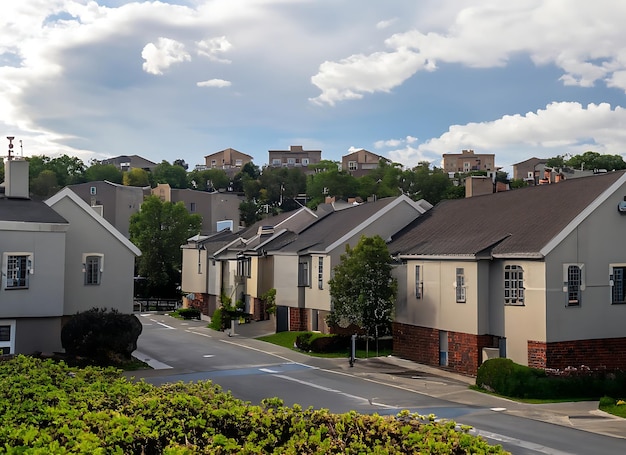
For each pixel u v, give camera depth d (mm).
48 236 32188
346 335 39031
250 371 31859
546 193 35062
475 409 23766
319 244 43625
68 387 14336
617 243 30703
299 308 45281
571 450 18109
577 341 29531
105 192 96375
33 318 31984
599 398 26594
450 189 106438
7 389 13320
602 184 31578
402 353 36781
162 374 30797
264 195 126438
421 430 10719
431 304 34438
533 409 24016
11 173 35062
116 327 32531
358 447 10148
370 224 42031
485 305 31641
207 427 11320
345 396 25688
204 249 64938
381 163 139500
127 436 10102
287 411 12039
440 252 33875
